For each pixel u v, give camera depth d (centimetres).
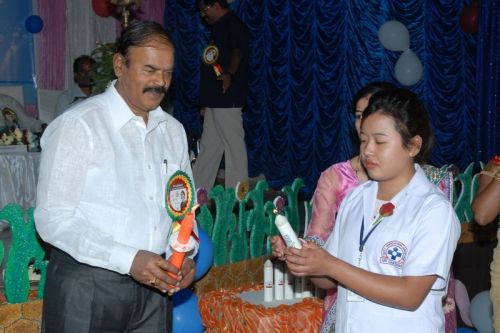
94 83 440
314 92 802
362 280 203
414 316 207
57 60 921
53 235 212
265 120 847
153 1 954
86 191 218
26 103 909
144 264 212
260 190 388
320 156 805
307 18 796
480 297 394
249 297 341
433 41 784
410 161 211
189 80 929
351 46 769
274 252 227
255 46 841
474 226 476
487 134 777
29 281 305
